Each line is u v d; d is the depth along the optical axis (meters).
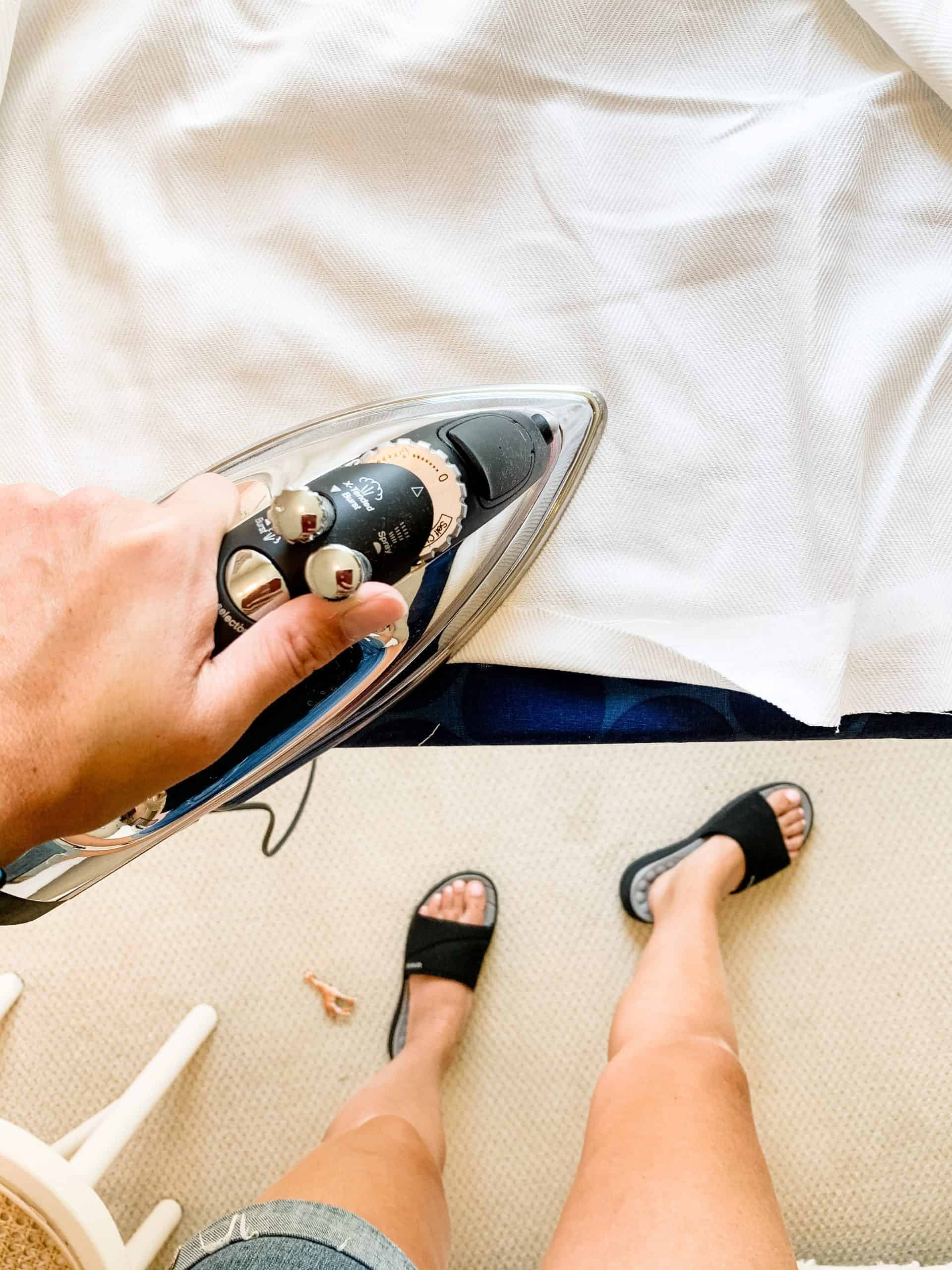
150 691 0.42
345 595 0.41
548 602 0.64
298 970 0.95
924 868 0.94
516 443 0.56
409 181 0.61
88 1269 0.66
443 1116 0.93
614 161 0.60
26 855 0.48
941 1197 0.93
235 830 0.96
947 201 0.60
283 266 0.61
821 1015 0.94
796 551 0.60
